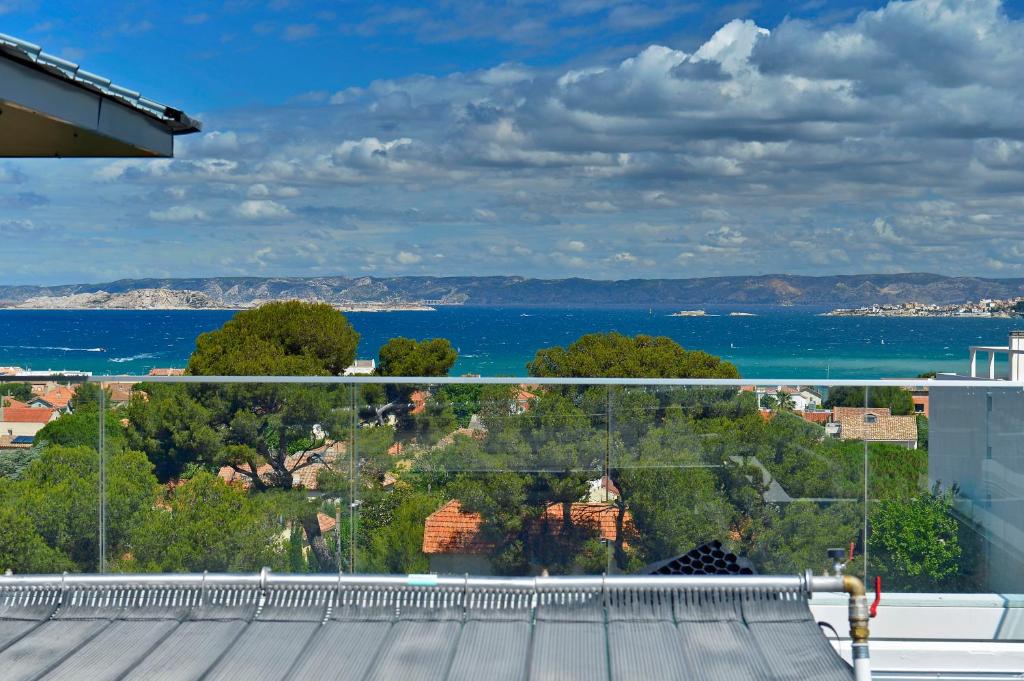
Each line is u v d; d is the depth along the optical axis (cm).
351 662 192
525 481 418
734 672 183
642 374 1969
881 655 393
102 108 263
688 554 273
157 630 209
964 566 406
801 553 412
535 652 194
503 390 419
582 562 415
